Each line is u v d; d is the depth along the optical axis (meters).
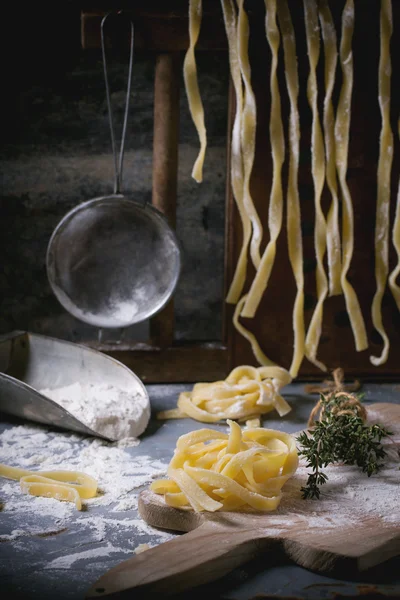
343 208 3.22
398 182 3.32
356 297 3.28
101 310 3.21
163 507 2.01
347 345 3.40
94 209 3.14
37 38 3.50
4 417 2.87
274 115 3.14
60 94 3.55
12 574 1.81
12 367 3.04
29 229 3.66
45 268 3.69
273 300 3.33
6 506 2.14
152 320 3.37
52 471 2.29
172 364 3.32
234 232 3.28
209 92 3.62
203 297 3.80
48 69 3.53
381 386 3.38
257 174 3.25
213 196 3.72
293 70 3.13
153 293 3.22
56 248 3.14
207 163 3.69
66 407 2.71
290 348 3.36
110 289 3.21
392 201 3.34
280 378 3.05
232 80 3.20
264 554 1.88
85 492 2.20
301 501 2.08
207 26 3.15
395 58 3.24
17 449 2.57
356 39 3.22
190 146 3.67
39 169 3.61
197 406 2.91
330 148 3.19
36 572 1.82
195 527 1.99
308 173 3.27
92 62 3.54
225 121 3.66
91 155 3.62
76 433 2.70
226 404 2.87
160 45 3.14
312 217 3.29
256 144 3.23
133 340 3.42
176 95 3.20
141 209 3.15
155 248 3.20
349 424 2.27
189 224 3.74
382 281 3.28
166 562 1.75
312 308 3.36
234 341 3.34
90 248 3.18
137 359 3.30
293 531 1.89
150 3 3.37
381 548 1.83
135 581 1.68
